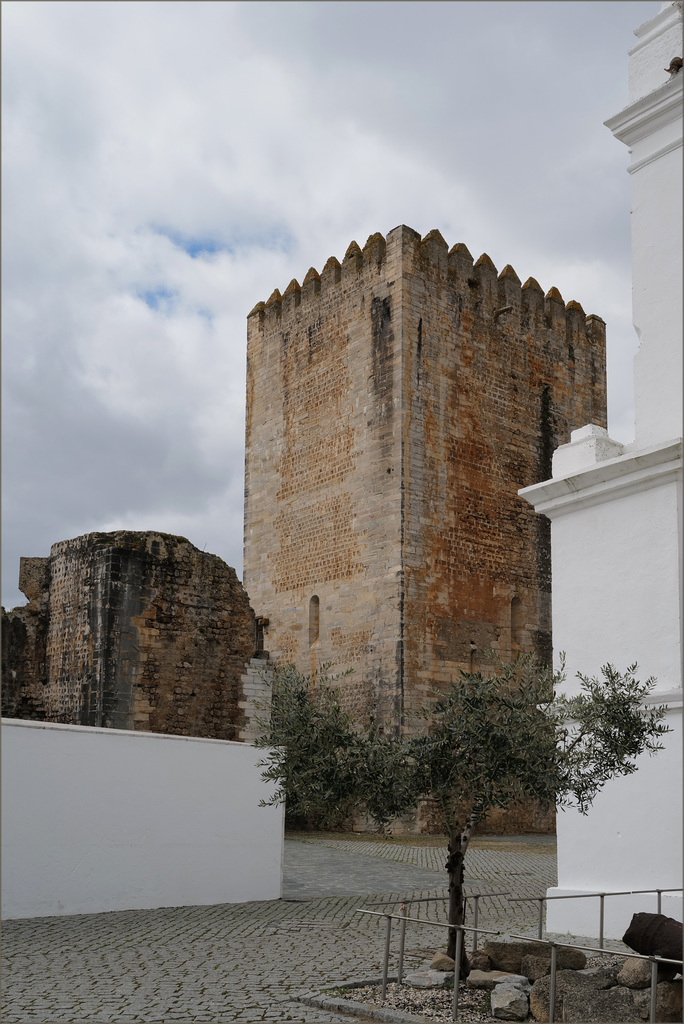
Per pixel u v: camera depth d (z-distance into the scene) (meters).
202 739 14.46
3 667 26.70
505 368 33.00
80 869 13.02
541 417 33.88
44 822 12.78
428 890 16.19
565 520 12.73
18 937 11.01
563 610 12.55
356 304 32.22
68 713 25.73
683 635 11.04
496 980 8.27
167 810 13.96
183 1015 7.54
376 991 8.40
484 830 28.72
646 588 11.59
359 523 30.70
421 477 29.83
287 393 35.06
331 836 26.19
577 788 8.41
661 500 11.56
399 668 28.20
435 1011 7.71
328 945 10.80
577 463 12.79
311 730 8.88
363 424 31.16
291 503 34.00
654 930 7.74
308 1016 7.58
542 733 8.34
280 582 33.94
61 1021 7.36
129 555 25.38
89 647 25.22
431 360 30.78
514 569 31.88
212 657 26.30
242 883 14.58
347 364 32.28
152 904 13.59
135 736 13.77
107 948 10.41
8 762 12.57
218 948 10.52
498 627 30.98
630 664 11.62
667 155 12.54
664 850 10.83
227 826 14.56
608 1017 7.23
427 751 8.14
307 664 31.94
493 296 33.09
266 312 36.78
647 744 8.78
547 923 11.95
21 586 27.58
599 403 36.19
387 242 31.22
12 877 12.44
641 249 12.68
